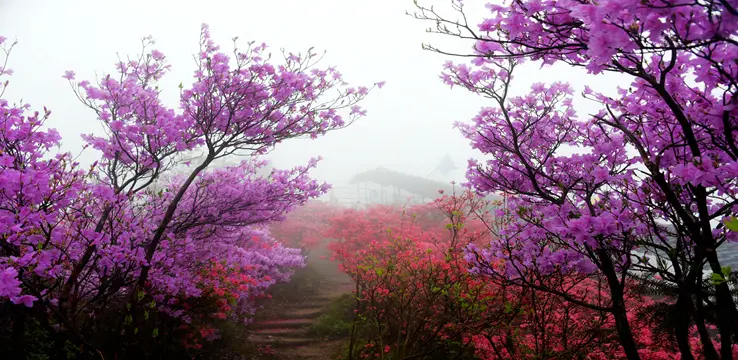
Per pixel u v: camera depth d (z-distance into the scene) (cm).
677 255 279
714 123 234
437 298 611
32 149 424
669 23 172
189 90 596
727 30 161
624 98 323
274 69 594
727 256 628
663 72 213
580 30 232
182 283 627
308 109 646
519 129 457
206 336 792
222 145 601
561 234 325
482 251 420
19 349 446
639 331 445
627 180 334
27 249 438
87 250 478
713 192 252
